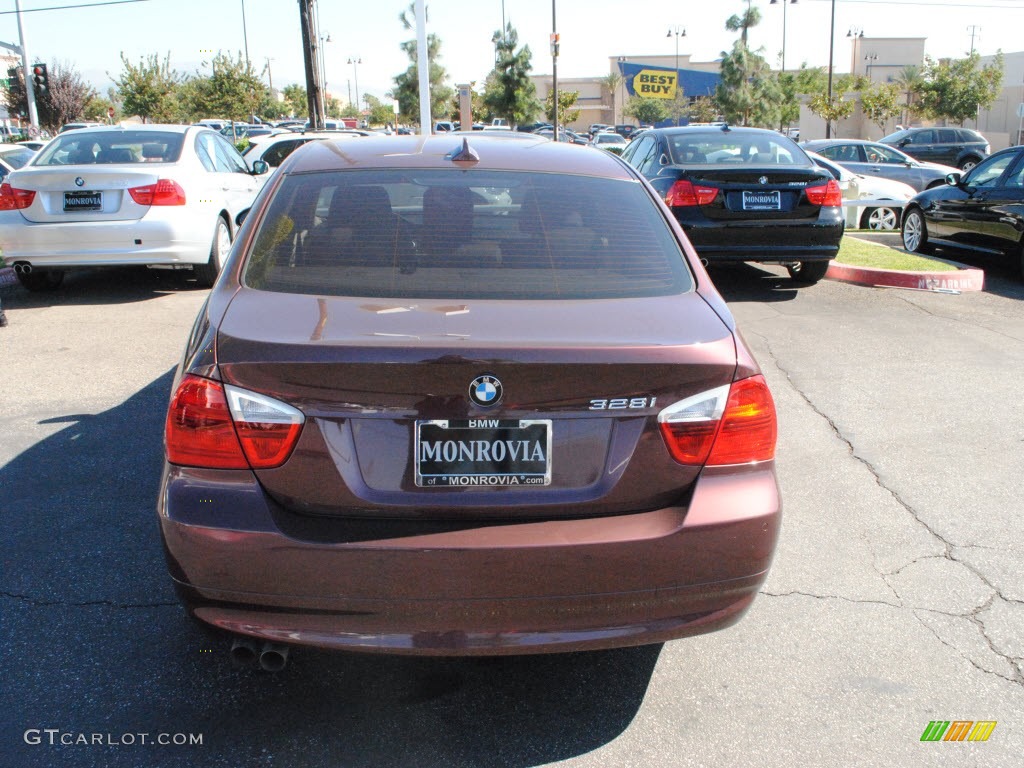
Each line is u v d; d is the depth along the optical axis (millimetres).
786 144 8812
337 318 2328
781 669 2857
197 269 8477
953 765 2432
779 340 6840
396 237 2711
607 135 38625
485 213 2842
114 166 7770
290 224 2791
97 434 4730
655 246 2820
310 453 2201
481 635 2238
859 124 54156
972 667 2877
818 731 2564
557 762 2422
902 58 71750
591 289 2561
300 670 2811
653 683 2781
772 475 2414
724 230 7766
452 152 3229
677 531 2252
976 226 9914
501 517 2254
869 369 6102
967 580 3412
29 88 32312
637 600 2271
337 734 2514
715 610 2354
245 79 38812
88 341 6613
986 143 26625
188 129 8844
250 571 2201
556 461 2244
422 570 2180
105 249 7684
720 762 2432
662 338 2299
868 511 3996
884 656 2930
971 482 4309
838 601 3258
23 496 3977
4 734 2471
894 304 8125
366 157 3191
